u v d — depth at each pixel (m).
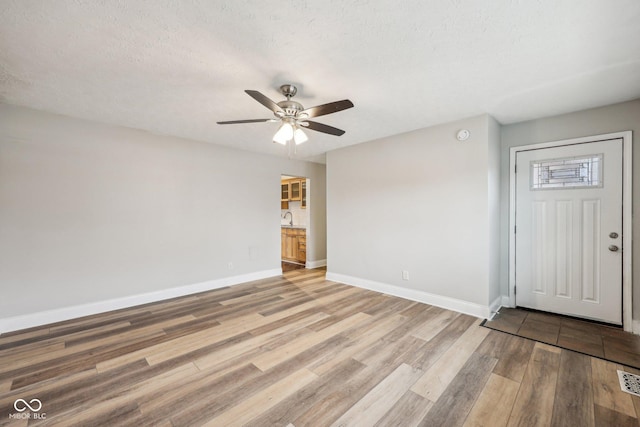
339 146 4.43
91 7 1.43
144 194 3.56
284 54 1.89
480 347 2.37
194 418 1.57
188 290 3.94
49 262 2.92
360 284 4.26
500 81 2.28
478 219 3.05
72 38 1.70
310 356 2.24
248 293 3.97
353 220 4.35
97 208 3.22
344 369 2.05
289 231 6.51
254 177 4.75
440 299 3.36
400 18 1.54
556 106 2.80
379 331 2.69
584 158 2.90
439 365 2.10
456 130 3.21
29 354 2.27
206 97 2.56
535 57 1.94
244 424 1.53
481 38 1.73
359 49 1.84
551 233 3.11
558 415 1.59
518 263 3.32
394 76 2.19
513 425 1.52
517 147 3.30
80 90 2.42
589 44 1.78
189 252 3.97
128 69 2.08
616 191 2.74
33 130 2.84
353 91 2.45
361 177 4.23
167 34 1.67
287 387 1.85
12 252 2.73
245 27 1.62
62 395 1.77
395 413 1.62
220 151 4.30
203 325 2.85
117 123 3.28
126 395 1.77
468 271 3.13
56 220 2.97
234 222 4.47
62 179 3.00
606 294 2.80
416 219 3.58
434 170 3.40
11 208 2.73
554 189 3.08
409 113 2.99
